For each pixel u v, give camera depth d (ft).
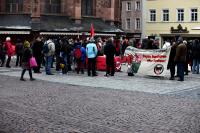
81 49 100.22
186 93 66.95
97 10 230.07
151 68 92.38
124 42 131.64
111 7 232.12
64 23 212.43
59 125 41.93
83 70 102.17
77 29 208.64
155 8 273.54
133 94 65.21
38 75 96.02
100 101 57.52
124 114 47.98
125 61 98.73
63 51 100.37
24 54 83.61
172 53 87.20
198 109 51.47
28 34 198.70
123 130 40.04
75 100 58.23
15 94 64.03
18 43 123.03
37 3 204.13
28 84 77.92
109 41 94.79
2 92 66.33
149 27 277.03
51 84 78.23
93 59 95.04
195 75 99.09
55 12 217.15
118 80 86.48
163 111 49.96
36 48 100.53
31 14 203.82
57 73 101.81
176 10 265.34
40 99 58.95
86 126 41.63
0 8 206.28
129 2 287.89
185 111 49.96
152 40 108.27
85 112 49.14
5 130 39.52
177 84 79.61
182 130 39.96
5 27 195.21
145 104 55.21
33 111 49.57
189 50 104.17
